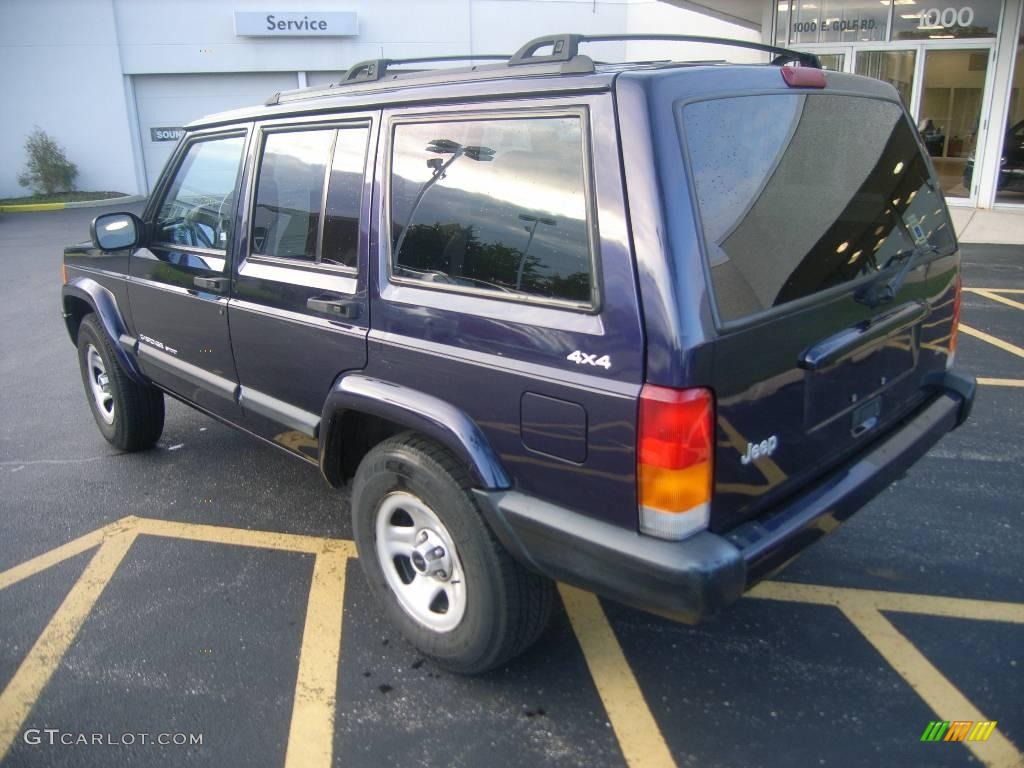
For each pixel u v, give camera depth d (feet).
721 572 6.88
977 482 13.69
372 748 8.52
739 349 7.02
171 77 69.00
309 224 10.27
